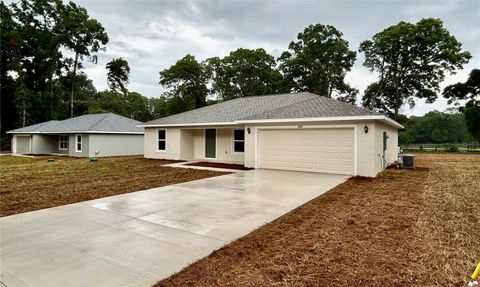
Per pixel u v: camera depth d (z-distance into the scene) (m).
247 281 2.93
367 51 36.72
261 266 3.28
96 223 4.82
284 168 12.27
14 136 27.61
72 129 22.55
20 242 3.96
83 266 3.23
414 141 68.75
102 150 21.98
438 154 27.69
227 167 13.46
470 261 3.41
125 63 44.34
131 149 24.00
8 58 34.94
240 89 43.53
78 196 7.10
